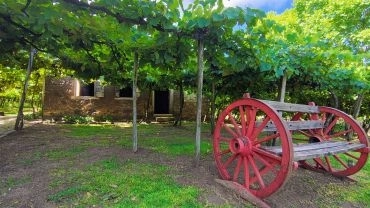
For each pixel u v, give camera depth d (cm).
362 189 443
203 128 1105
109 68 758
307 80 666
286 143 329
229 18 352
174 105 1427
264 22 409
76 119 1214
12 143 659
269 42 484
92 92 1344
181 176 423
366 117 1165
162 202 334
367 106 1131
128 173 427
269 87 808
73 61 721
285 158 329
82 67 716
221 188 387
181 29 418
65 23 377
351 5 870
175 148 630
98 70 787
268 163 358
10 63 837
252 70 650
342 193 422
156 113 1445
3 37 459
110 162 483
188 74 912
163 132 942
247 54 457
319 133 521
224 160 534
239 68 479
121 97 1360
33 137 761
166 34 419
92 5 358
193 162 505
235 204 347
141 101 1396
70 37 459
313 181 463
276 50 523
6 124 1064
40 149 588
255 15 363
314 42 540
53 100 1268
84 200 333
